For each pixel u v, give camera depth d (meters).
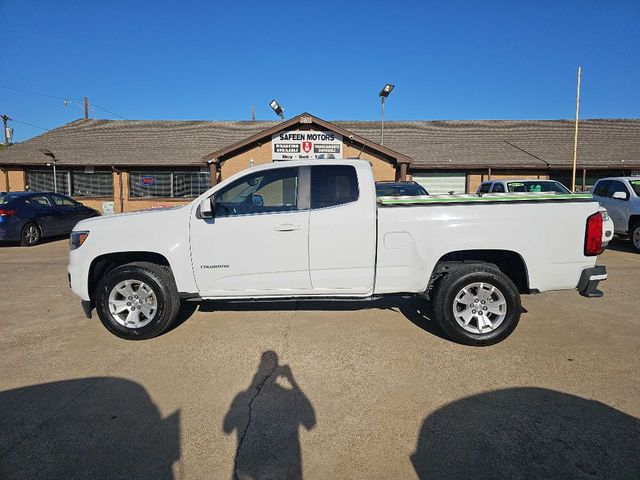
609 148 18.47
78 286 4.43
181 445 2.67
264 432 2.79
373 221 4.20
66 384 3.46
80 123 22.42
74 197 18.80
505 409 3.03
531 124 21.23
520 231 4.11
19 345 4.30
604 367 3.68
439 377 3.52
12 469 2.45
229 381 3.49
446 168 17.61
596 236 4.11
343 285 4.30
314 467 2.46
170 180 18.58
